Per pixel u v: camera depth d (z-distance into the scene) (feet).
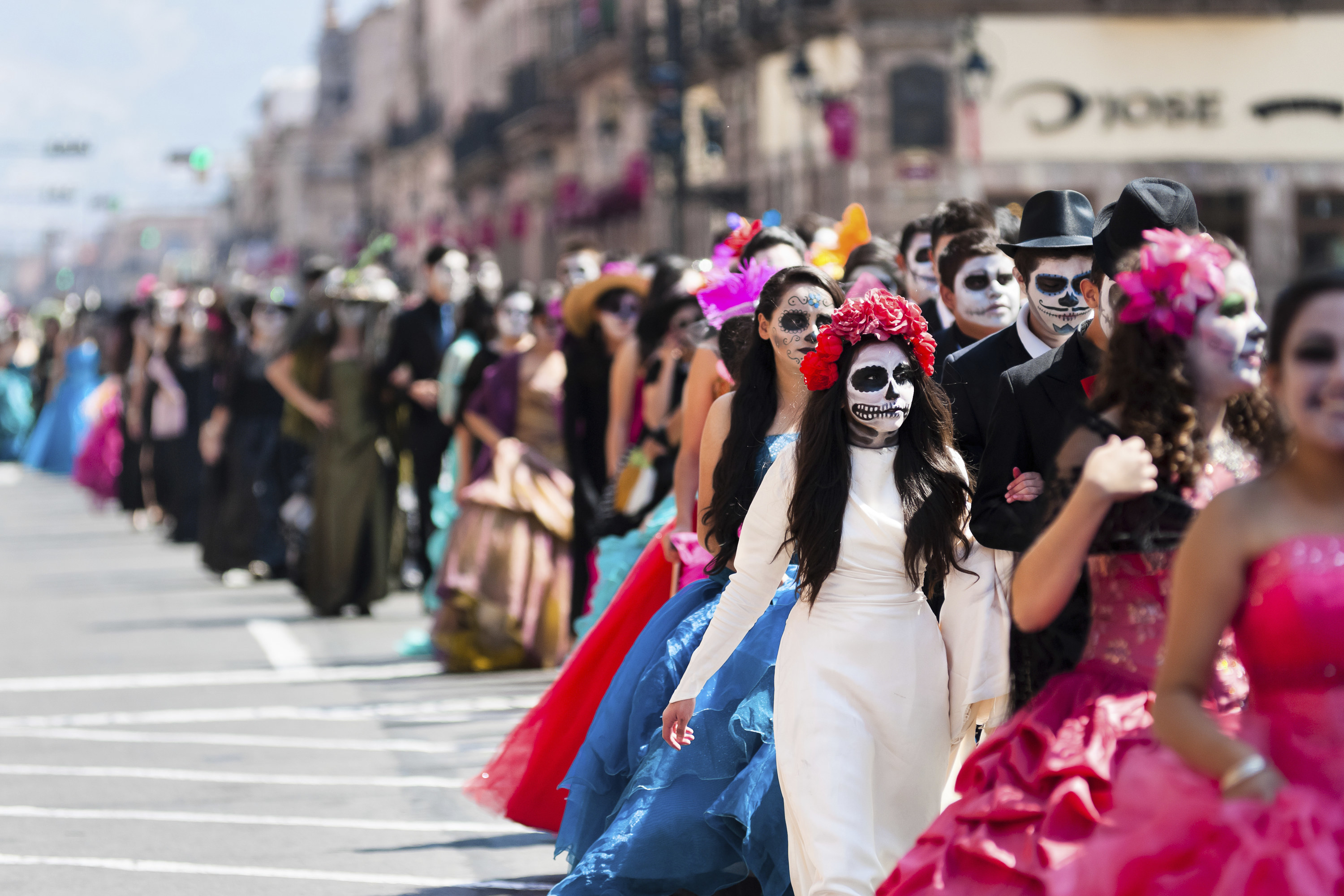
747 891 41.86
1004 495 35.09
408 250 483.10
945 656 37.22
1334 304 25.43
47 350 238.07
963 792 31.12
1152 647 30.17
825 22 211.41
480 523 80.59
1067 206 40.16
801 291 41.63
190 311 144.25
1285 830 25.25
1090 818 28.91
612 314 73.36
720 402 43.14
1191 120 212.84
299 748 65.67
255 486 115.65
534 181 370.53
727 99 248.73
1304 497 25.91
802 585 36.76
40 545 143.64
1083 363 34.68
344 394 97.40
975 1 207.62
